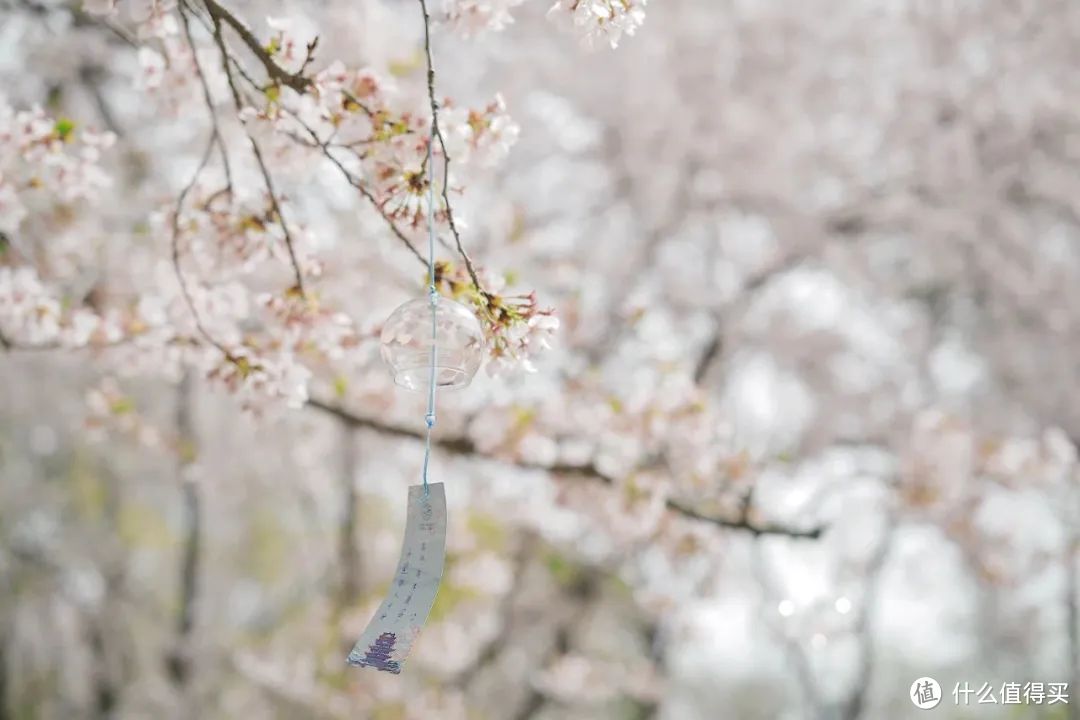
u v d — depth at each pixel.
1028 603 9.98
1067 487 6.82
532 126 7.70
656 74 7.66
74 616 10.45
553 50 7.59
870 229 8.12
